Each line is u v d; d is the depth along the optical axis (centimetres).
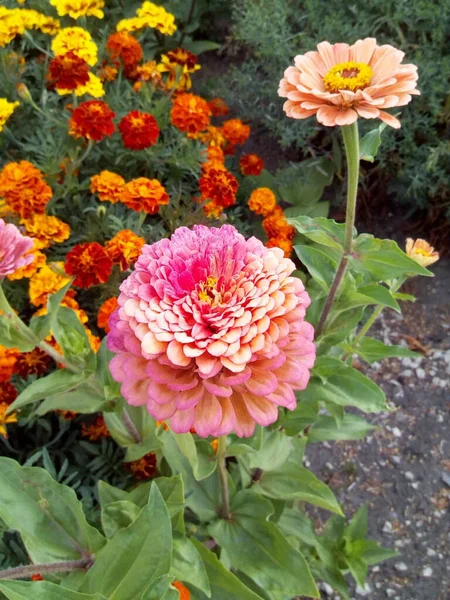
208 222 55
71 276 45
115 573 23
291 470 40
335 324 34
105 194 50
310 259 35
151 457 43
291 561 35
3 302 29
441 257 68
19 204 47
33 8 71
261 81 71
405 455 56
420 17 59
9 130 56
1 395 40
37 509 27
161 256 23
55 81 56
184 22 77
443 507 53
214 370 20
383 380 61
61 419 42
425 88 59
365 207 71
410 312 65
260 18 63
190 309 21
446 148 59
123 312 22
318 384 35
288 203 72
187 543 29
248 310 21
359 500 53
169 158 59
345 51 27
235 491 38
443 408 58
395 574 49
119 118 59
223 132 63
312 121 67
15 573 24
